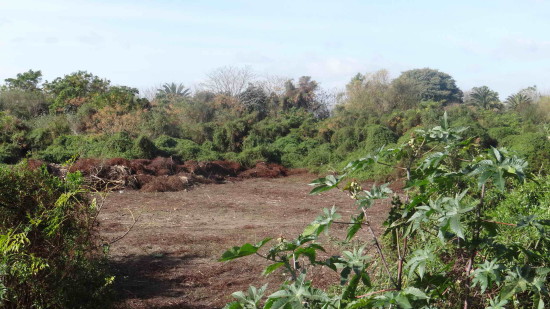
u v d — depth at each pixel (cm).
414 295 214
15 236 386
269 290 617
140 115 2625
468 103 5875
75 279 443
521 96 4875
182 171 1875
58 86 3656
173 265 728
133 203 1322
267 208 1307
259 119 3891
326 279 602
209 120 3400
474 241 237
